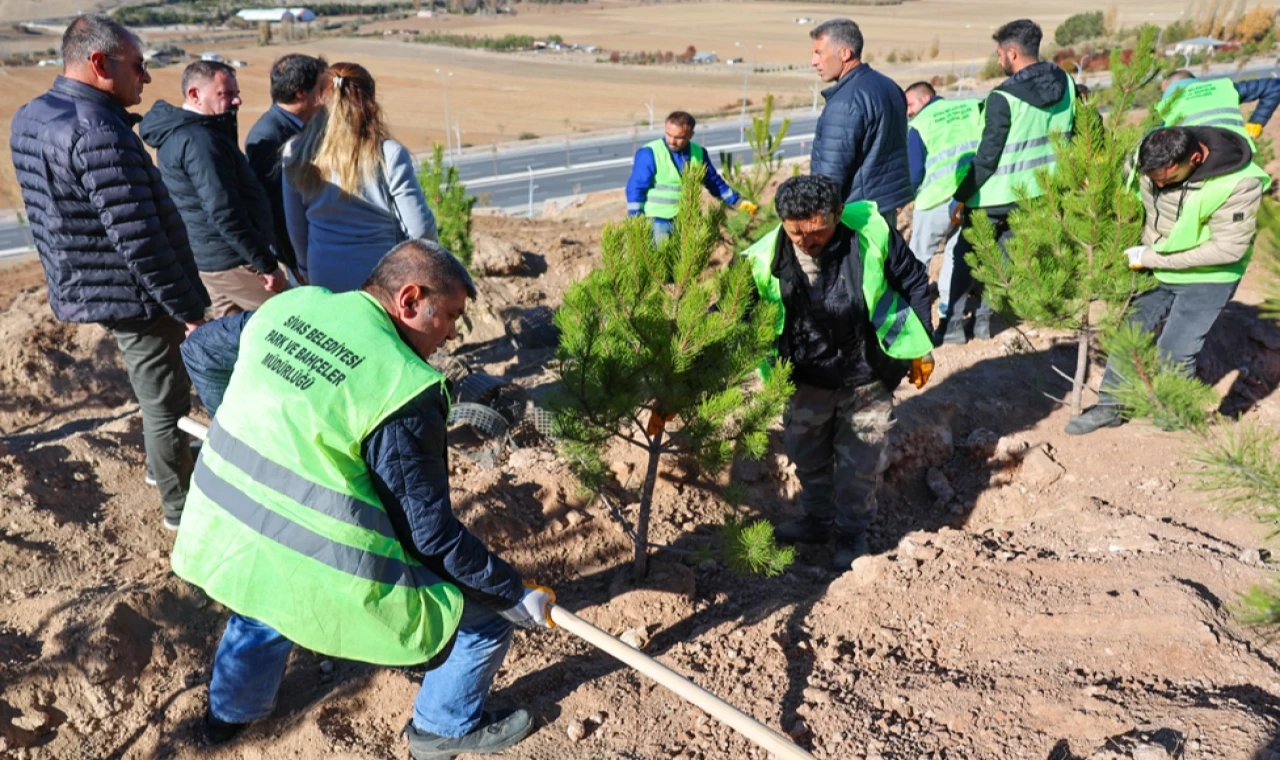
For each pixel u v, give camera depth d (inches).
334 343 97.3
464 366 205.9
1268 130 402.6
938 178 260.4
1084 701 115.0
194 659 141.9
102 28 133.9
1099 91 221.5
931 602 146.3
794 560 180.5
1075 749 108.0
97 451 183.6
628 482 189.2
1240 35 3467.0
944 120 262.5
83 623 136.9
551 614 108.3
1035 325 208.1
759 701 128.7
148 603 143.0
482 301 314.3
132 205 134.6
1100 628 129.3
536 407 204.1
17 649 135.7
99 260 141.6
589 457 151.0
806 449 171.9
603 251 138.2
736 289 138.0
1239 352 241.6
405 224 161.6
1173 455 194.4
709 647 143.4
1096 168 187.2
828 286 152.2
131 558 160.7
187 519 101.8
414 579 102.3
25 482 168.7
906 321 155.5
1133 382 104.0
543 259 388.2
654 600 157.3
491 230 517.3
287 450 95.9
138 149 136.9
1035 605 138.9
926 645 137.9
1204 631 122.7
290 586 98.0
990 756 110.5
